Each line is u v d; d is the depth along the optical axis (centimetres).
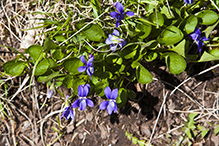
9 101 51
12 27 51
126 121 52
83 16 49
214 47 49
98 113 51
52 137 52
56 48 47
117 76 48
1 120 52
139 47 46
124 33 48
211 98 51
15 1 51
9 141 52
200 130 51
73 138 52
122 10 45
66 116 47
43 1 50
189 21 46
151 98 51
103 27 48
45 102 52
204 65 50
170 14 46
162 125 52
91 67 44
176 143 51
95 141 52
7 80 51
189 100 51
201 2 47
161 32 46
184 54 45
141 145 51
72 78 47
